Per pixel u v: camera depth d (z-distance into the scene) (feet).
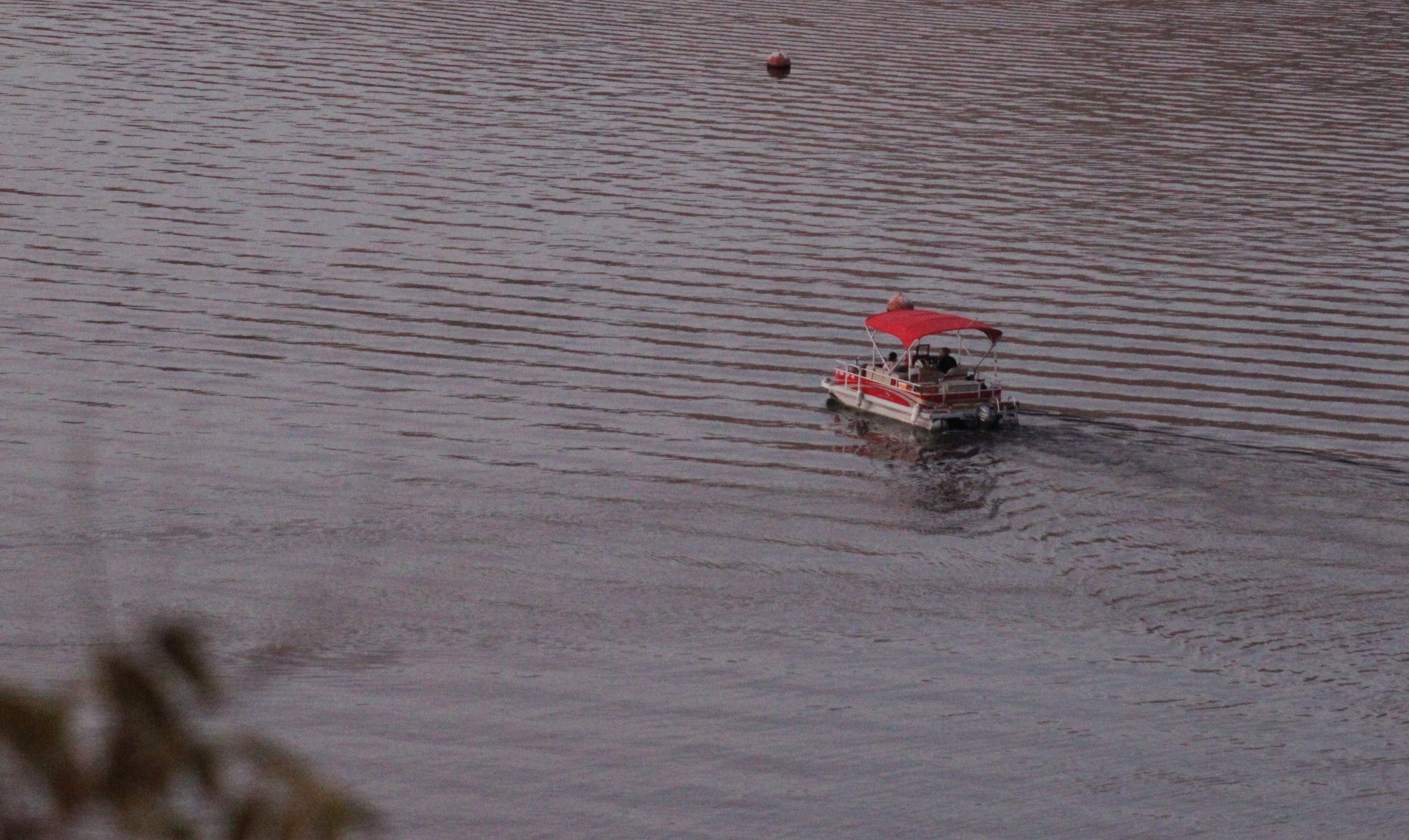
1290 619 276.00
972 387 356.18
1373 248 488.44
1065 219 507.71
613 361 394.93
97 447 333.01
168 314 412.36
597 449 344.08
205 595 269.85
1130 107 634.84
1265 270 468.34
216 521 300.20
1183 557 297.53
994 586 286.46
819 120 606.55
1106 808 217.56
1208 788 223.51
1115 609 278.87
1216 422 361.92
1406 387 387.34
